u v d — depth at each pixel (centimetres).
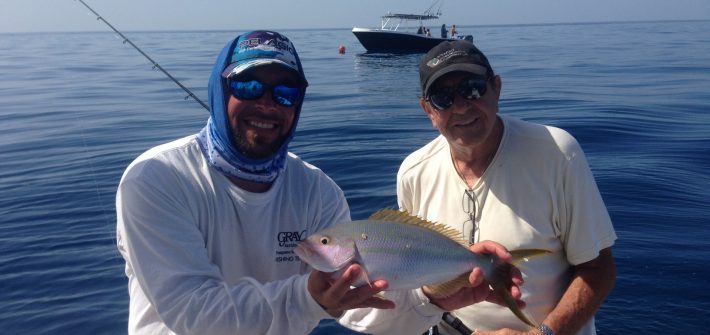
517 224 324
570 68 2650
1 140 1216
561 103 1563
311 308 221
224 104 251
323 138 1174
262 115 249
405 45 3791
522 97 1717
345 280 214
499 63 3055
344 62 3403
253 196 258
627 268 541
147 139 1212
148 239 233
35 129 1341
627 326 452
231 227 257
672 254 568
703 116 1305
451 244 256
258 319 221
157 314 248
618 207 704
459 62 309
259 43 251
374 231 244
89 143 1168
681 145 1015
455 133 320
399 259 243
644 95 1686
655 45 4594
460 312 354
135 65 3219
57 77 2622
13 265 595
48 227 696
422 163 363
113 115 1542
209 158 255
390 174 884
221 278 244
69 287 549
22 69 3105
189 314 223
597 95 1711
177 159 250
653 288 504
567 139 319
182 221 239
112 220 716
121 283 555
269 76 247
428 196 358
